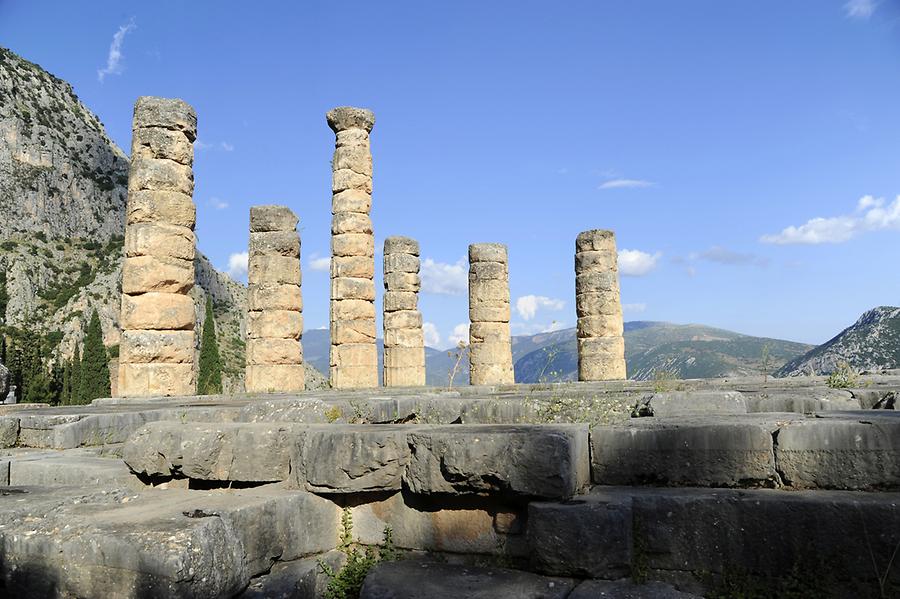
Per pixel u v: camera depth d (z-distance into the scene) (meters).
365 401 7.43
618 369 21.41
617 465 4.87
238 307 102.06
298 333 18.16
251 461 5.17
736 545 4.14
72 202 102.69
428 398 8.23
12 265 86.19
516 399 8.28
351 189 20.86
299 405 6.93
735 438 4.65
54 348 77.31
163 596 3.55
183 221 14.75
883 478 4.33
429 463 4.68
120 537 3.71
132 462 5.45
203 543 3.78
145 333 14.06
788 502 4.10
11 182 96.19
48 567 3.82
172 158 14.73
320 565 4.73
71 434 8.02
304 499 4.87
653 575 4.26
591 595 3.87
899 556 3.85
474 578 4.27
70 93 120.88
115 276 93.62
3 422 8.07
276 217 18.19
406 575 4.36
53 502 4.53
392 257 23.50
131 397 13.34
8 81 105.81
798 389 8.95
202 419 8.04
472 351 22.53
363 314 20.66
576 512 4.18
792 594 3.97
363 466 4.86
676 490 4.60
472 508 4.71
